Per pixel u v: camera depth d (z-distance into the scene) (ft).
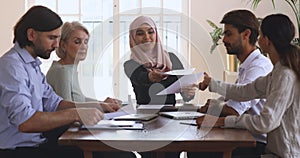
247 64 9.61
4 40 20.59
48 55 8.46
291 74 7.78
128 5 20.61
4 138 8.09
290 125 7.89
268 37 8.11
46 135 8.77
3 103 7.73
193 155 9.48
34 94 8.32
